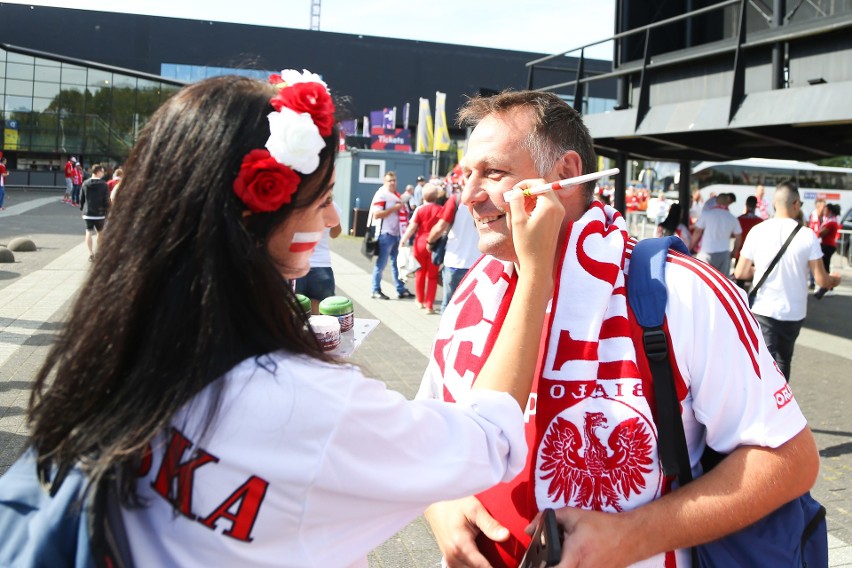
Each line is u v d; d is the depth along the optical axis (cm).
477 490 106
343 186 2002
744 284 960
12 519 91
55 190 3619
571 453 129
